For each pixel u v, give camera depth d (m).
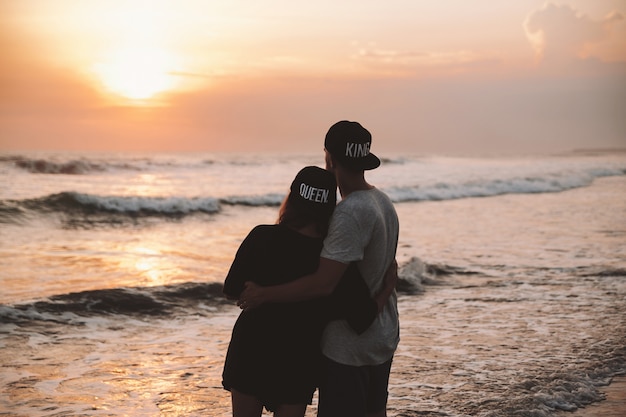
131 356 5.80
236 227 16.72
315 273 2.88
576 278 9.90
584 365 5.64
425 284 9.35
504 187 28.89
